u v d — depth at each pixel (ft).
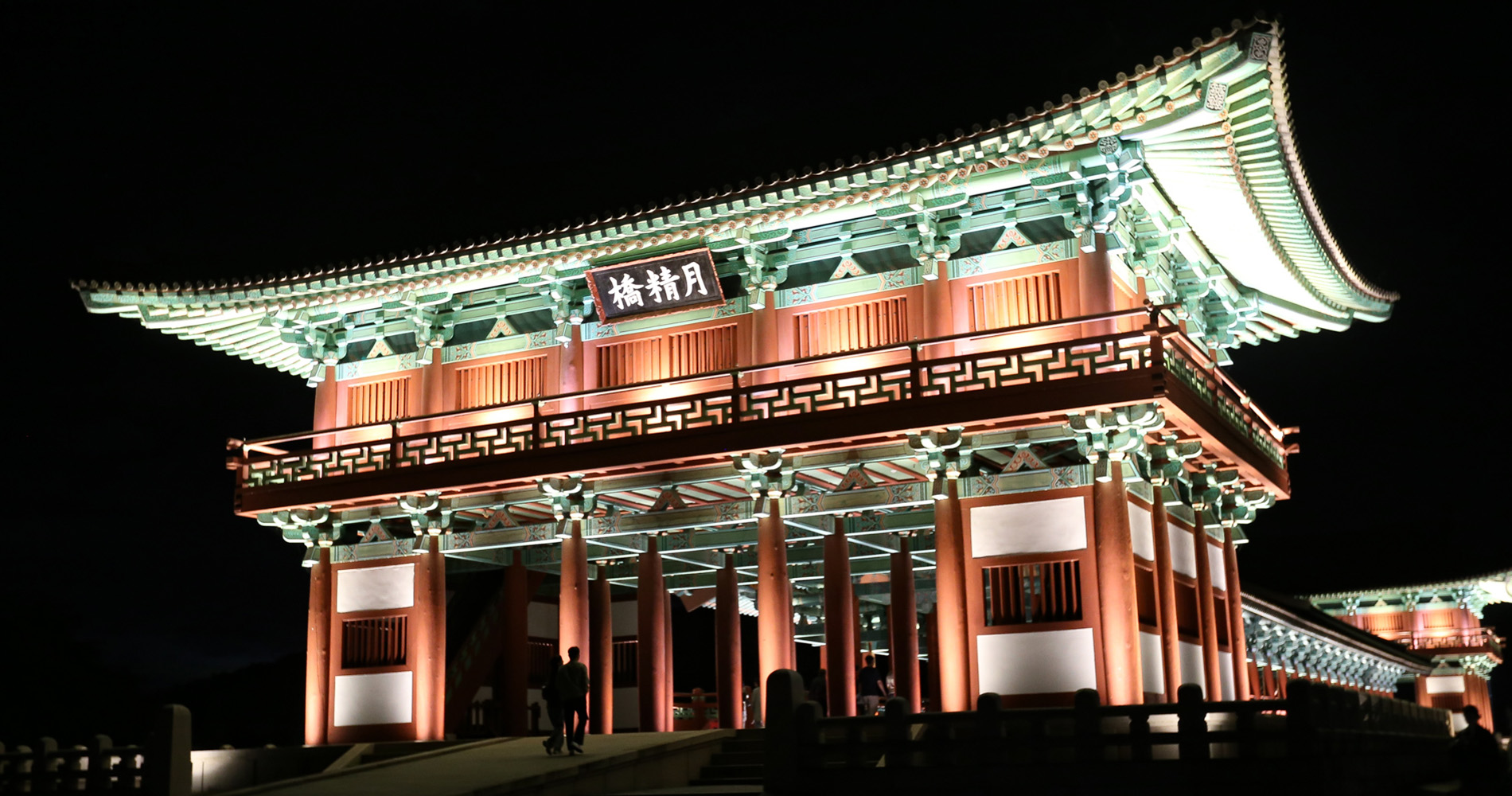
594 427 99.66
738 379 93.56
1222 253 102.99
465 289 106.93
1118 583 79.46
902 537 108.17
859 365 91.76
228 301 106.32
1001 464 96.84
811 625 137.39
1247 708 58.75
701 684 187.83
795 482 95.09
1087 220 84.58
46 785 79.05
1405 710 83.92
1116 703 78.07
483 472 98.58
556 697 80.84
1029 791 61.00
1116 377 78.69
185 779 77.25
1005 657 82.33
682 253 96.32
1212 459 96.12
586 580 99.35
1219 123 76.48
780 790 64.85
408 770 77.77
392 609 105.29
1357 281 108.68
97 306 108.27
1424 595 269.85
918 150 82.28
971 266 89.15
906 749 63.31
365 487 103.45
